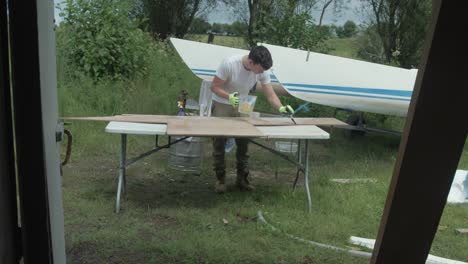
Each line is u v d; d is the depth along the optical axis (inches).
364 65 256.4
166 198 165.5
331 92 249.4
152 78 318.3
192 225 140.7
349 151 254.8
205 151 240.2
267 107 307.3
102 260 116.1
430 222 45.6
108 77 297.0
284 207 160.4
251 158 231.1
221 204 160.6
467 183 179.9
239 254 122.3
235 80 166.9
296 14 391.9
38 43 44.3
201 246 124.7
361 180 196.4
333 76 251.1
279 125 157.8
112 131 138.6
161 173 196.5
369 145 269.4
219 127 145.5
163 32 649.6
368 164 228.5
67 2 293.9
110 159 213.3
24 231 47.8
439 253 132.8
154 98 291.7
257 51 161.0
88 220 140.6
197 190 177.0
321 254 124.5
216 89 167.5
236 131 139.9
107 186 174.4
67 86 275.9
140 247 122.3
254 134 136.8
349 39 477.1
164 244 124.6
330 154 248.5
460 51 40.4
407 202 45.1
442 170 43.9
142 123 150.5
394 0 440.8
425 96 41.9
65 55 290.0
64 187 171.3
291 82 250.8
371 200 171.0
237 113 172.1
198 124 149.1
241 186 178.5
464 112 41.9
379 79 249.3
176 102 295.1
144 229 136.2
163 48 392.2
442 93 41.7
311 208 157.8
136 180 185.8
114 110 274.4
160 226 139.6
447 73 41.1
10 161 48.8
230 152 237.3
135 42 309.0
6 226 47.4
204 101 235.6
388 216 45.9
